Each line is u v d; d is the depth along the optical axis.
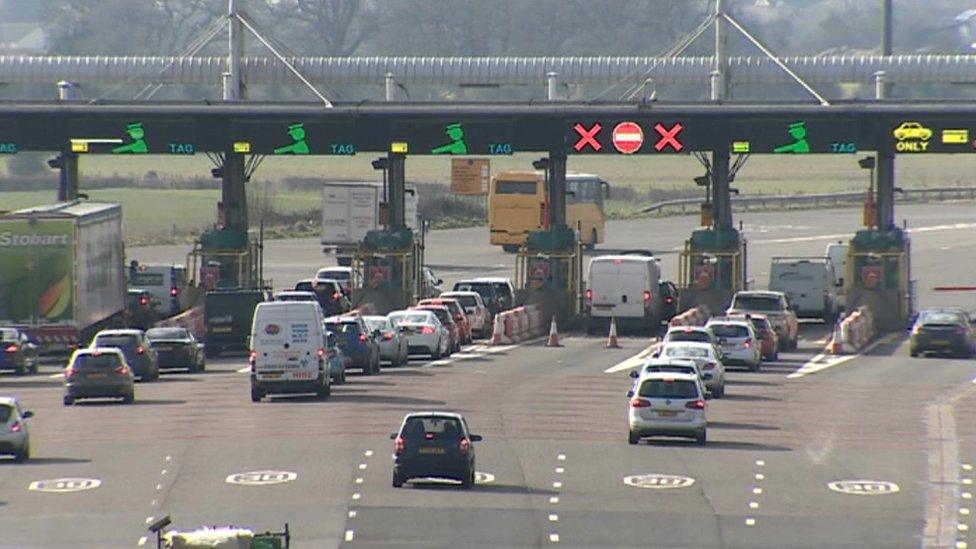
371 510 140.75
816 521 139.50
